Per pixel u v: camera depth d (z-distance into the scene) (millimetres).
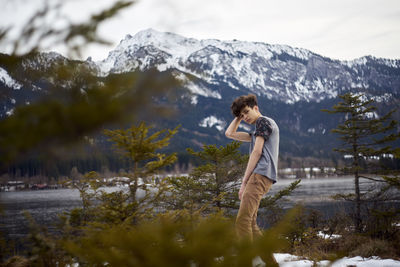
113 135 1588
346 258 3680
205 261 534
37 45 618
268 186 2611
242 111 2959
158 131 1681
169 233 611
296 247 4523
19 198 33875
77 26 601
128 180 1818
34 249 1394
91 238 948
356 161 13133
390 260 3398
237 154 7484
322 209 11328
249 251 504
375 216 6703
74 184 1872
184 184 6398
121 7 579
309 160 105688
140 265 585
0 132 417
